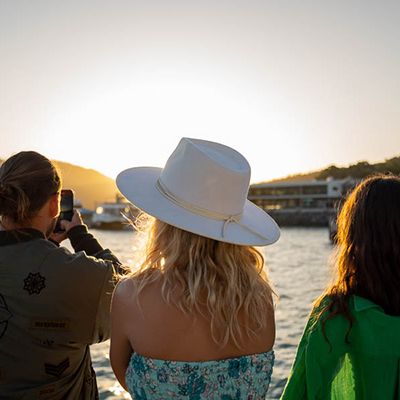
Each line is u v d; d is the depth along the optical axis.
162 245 2.02
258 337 2.01
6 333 2.20
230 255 2.00
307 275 32.22
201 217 2.01
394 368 2.16
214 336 1.91
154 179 2.24
